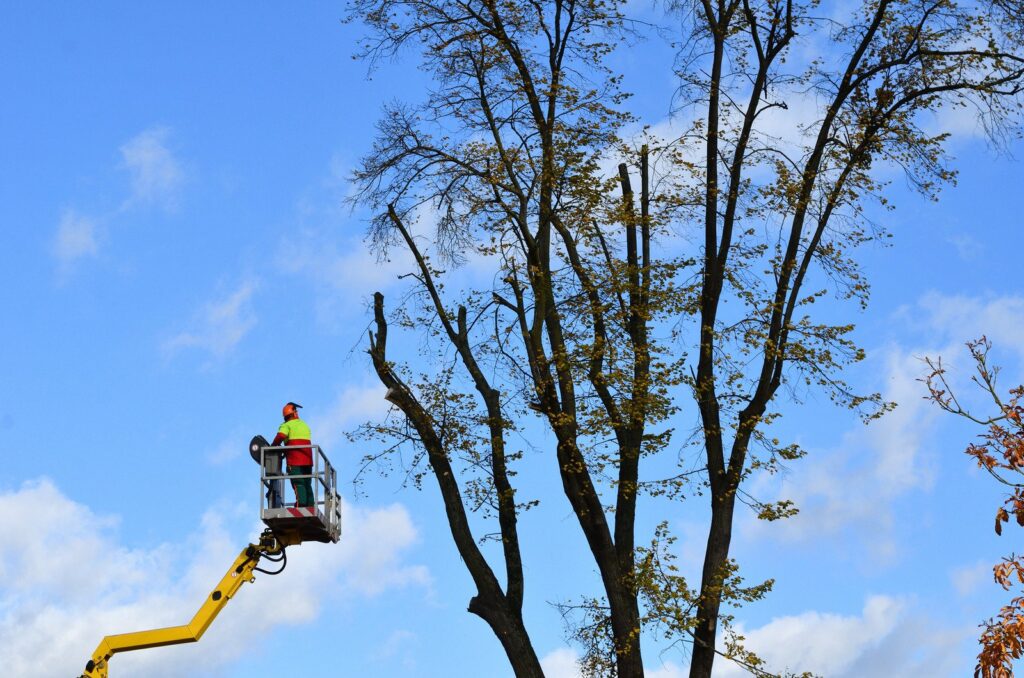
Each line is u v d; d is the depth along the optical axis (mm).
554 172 22797
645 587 22000
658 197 23312
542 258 23828
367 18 24016
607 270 23172
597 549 23062
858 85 23625
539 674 23094
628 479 23203
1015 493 12984
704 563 22766
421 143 24188
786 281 23062
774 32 23797
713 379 23078
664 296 22609
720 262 23234
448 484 24172
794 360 22812
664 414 22359
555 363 23000
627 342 22922
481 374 24125
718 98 23594
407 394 23797
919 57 23375
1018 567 12477
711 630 22062
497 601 23484
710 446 23203
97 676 23875
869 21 23719
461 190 23812
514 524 23938
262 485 23578
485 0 23469
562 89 23109
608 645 23328
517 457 23844
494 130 23891
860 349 22531
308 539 24438
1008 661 12328
